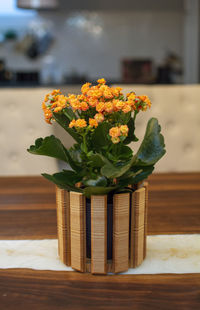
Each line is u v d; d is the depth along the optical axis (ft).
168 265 2.40
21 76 16.42
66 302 2.06
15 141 6.24
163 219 3.03
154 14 17.60
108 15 17.56
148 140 2.44
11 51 17.37
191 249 2.59
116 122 2.29
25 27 17.22
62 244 2.38
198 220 3.01
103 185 2.31
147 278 2.26
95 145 2.33
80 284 2.21
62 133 6.84
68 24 17.46
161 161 6.37
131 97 2.26
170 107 6.28
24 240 2.71
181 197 3.49
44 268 2.37
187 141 6.36
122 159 2.45
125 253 2.31
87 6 16.98
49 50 17.58
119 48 17.88
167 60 17.97
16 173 6.29
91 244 2.29
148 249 2.59
